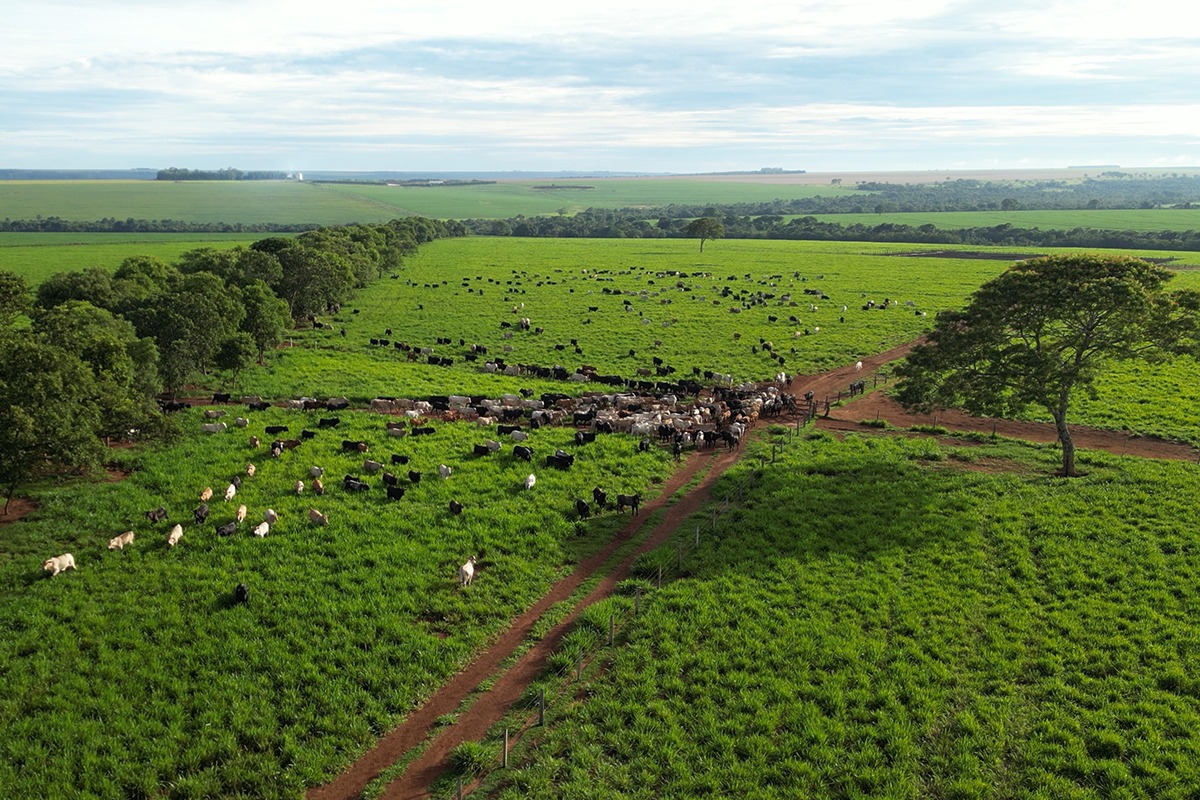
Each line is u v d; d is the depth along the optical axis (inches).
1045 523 1443.2
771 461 1843.0
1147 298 1601.9
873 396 2500.0
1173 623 1106.7
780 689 979.3
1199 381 2591.0
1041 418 2219.5
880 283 5167.3
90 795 814.5
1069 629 1101.1
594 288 4906.5
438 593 1222.3
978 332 1763.0
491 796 831.1
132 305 2383.1
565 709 965.8
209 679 1005.2
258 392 2471.7
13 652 1048.2
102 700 956.0
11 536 1378.0
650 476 1753.2
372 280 5137.8
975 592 1206.3
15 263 5787.4
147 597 1187.3
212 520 1457.9
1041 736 892.6
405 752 896.9
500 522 1475.1
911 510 1519.4
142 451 1838.1
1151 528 1416.1
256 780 844.6
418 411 2246.6
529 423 2158.0
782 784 834.8
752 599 1196.5
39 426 1373.0
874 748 874.8
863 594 1202.6
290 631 1104.8
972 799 804.0
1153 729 896.9
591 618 1152.2
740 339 3385.8
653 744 894.4
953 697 965.2
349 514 1492.4
